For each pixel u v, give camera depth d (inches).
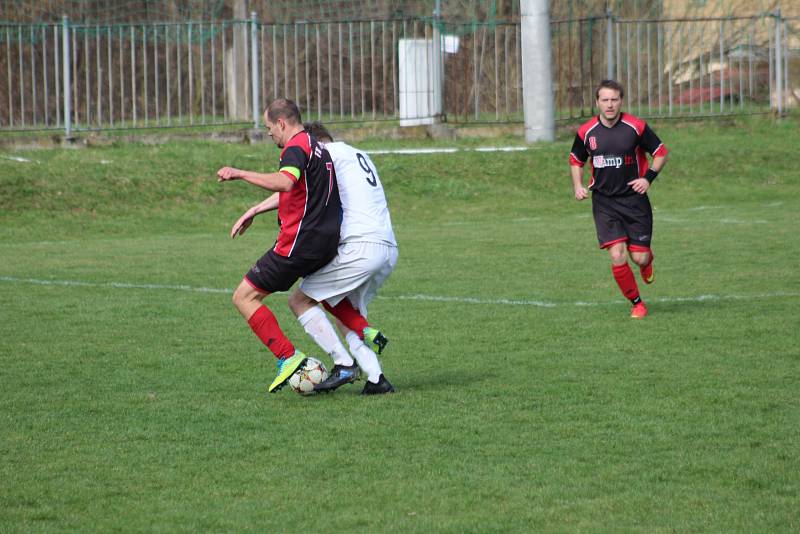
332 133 2800.2
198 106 3555.6
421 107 2913.4
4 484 610.9
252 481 613.0
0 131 2691.9
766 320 1066.7
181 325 1112.2
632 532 528.1
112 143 2706.7
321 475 622.2
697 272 1405.0
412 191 2331.4
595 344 981.8
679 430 698.2
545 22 2701.8
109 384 857.5
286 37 2974.9
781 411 738.8
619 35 3002.0
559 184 2409.0
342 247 799.7
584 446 668.7
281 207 792.3
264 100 3038.9
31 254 1690.5
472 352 962.7
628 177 1114.7
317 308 822.5
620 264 1101.1
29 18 3270.2
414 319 1123.3
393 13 3474.4
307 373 802.8
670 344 970.7
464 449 666.8
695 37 3491.6
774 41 3452.3
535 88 2726.4
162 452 670.5
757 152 2662.4
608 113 1117.7
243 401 800.3
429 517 551.8
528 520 546.3
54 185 2214.6
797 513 549.3
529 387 824.3
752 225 1887.3
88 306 1222.3
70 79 2979.8
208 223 2095.2
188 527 543.5
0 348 999.0
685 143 2802.7
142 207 2165.4
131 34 2878.9
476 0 3410.4
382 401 792.3
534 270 1461.6
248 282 803.4
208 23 2938.0
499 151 2605.8
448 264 1526.8
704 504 564.4
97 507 573.0
